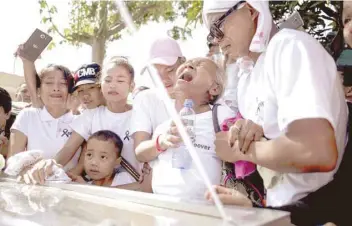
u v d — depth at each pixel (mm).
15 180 1687
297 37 1432
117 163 2607
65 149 2744
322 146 1226
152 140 2039
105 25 5520
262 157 1379
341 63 2275
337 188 1514
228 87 1989
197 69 2014
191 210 1019
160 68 2523
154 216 965
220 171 1911
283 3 2518
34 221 904
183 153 1842
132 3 5465
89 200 1152
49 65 3020
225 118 1888
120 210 1023
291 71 1352
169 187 1876
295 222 1445
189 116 1882
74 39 5812
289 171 1324
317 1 2510
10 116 3516
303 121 1256
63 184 1508
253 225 890
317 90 1279
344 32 2195
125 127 2723
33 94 3061
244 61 1685
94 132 2744
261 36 1541
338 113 1414
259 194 1683
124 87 2697
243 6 1604
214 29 1697
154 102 2369
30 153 1894
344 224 1475
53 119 2924
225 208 1044
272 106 1480
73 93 2961
